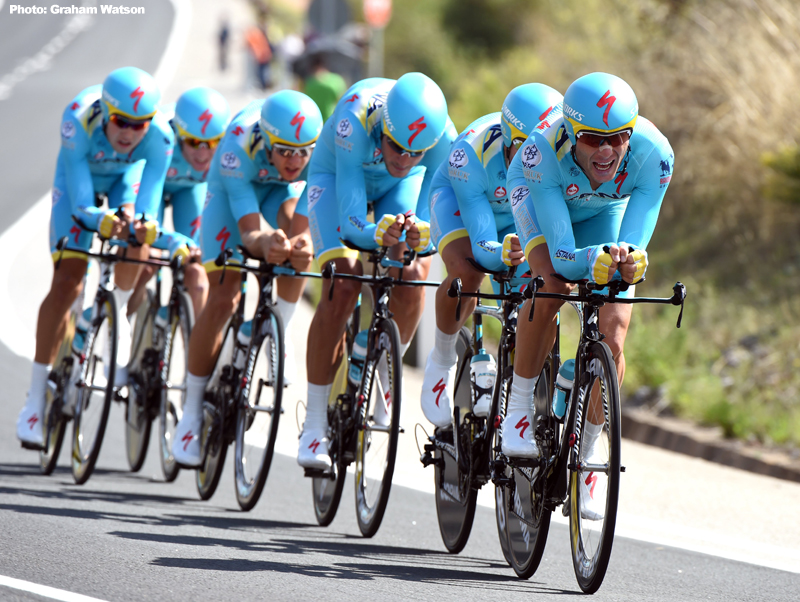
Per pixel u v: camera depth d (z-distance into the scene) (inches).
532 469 518.0
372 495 609.0
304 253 636.7
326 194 639.8
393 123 567.2
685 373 1061.1
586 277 484.1
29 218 1825.8
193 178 797.2
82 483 726.5
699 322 1176.2
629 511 699.4
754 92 1342.3
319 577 485.1
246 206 689.6
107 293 738.8
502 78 2059.5
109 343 735.7
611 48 1811.0
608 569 546.0
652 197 497.7
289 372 721.6
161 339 779.4
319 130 648.4
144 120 713.6
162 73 3617.1
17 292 1381.6
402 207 654.5
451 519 585.9
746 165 1334.9
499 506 562.6
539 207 495.2
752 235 1295.5
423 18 2721.5
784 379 1008.9
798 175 1186.0
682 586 516.7
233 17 4699.8
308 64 2554.1
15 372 1043.9
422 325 1208.2
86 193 729.0
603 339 493.7
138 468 797.2
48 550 504.1
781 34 1371.8
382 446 612.1
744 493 760.3
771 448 888.3
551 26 2290.8
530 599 463.2
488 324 1291.8
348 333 653.3
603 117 456.1
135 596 430.0
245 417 678.5
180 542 547.2
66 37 4456.2
